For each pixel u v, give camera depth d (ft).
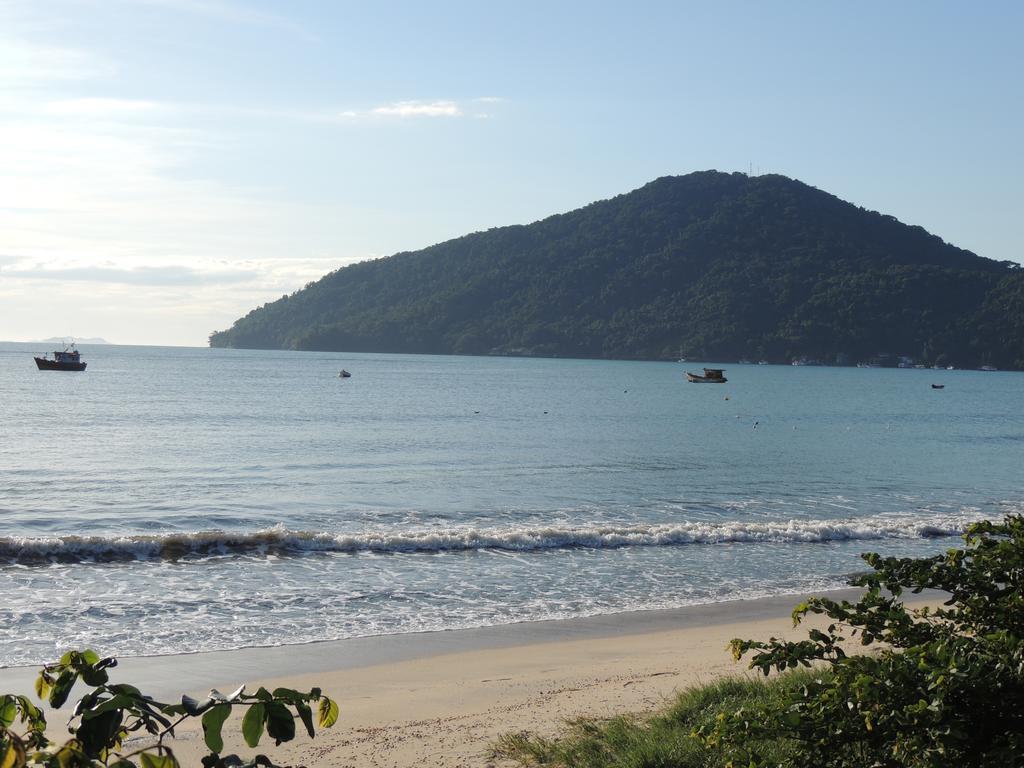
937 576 18.57
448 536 75.82
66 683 10.63
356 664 44.68
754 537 81.66
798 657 17.44
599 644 48.75
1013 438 206.80
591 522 90.84
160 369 494.59
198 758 30.81
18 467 121.90
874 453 165.37
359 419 212.84
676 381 475.31
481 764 29.12
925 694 14.92
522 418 226.99
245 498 100.78
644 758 26.37
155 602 55.77
